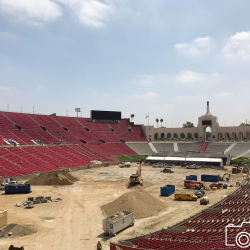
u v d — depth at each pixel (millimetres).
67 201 59062
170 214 49312
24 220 45344
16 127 133375
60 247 34375
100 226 42844
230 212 45625
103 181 85500
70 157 122062
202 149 152375
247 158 128000
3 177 81625
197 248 27359
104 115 181750
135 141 178250
